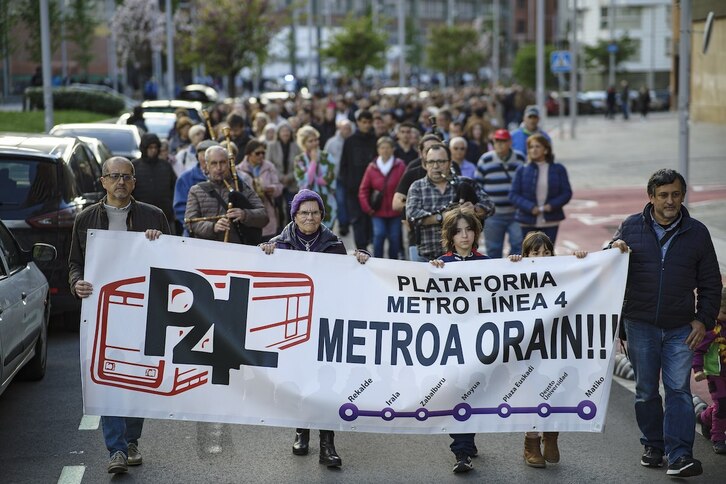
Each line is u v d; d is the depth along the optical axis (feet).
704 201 67.15
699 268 23.25
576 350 23.41
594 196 75.25
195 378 23.27
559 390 23.39
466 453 23.50
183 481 22.81
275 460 24.38
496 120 91.04
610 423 27.48
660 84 296.92
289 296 23.44
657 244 23.17
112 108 135.54
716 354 24.50
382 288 23.54
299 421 23.30
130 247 23.22
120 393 23.11
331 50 209.97
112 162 24.18
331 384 23.35
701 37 116.98
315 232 24.58
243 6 139.95
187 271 23.30
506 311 23.48
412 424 23.38
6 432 26.53
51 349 35.81
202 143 34.65
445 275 23.43
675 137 128.67
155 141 44.29
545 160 39.83
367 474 23.32
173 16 175.32
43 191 36.04
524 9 443.73
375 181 44.86
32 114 113.39
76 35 167.43
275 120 70.64
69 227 35.94
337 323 23.45
